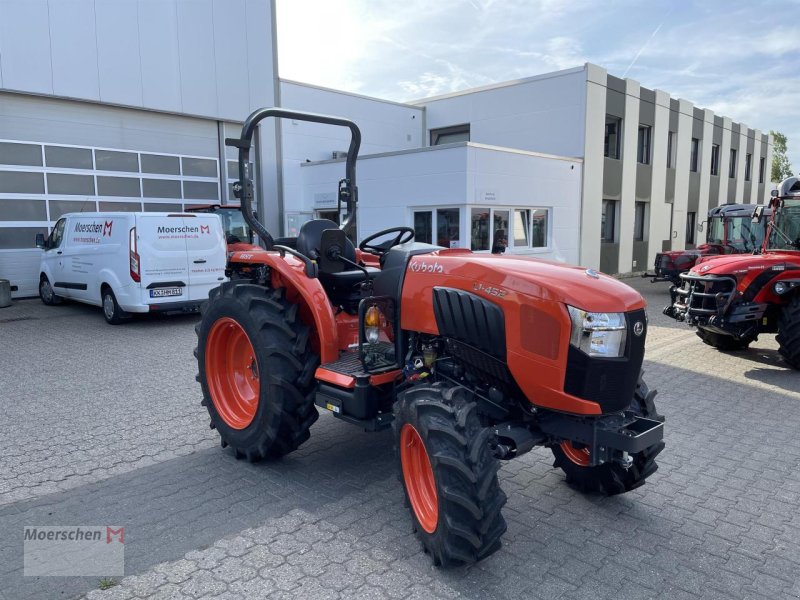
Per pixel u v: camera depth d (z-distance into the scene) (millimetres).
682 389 6113
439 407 2873
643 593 2760
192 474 3990
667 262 13547
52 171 12320
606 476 3543
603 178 17891
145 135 13672
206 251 9625
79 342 8156
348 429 4887
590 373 2785
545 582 2832
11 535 3205
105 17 12578
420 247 3865
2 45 11281
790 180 7789
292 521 3371
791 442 4664
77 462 4168
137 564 2941
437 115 19797
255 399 4363
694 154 23656
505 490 3820
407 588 2764
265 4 15352
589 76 16625
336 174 15891
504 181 14500
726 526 3391
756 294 6863
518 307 2893
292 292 4148
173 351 7609
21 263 12109
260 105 15469
